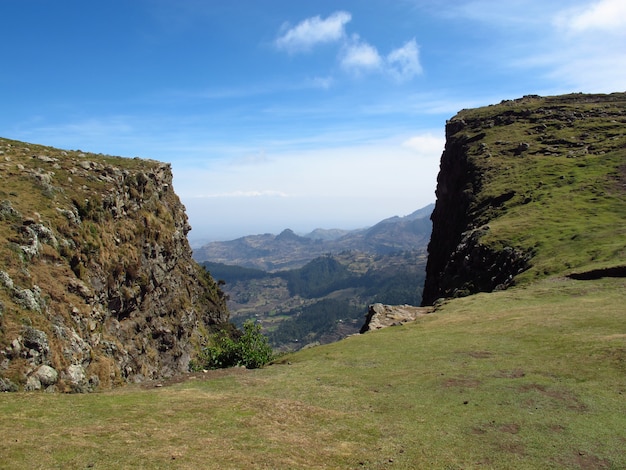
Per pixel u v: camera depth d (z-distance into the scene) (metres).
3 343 23.72
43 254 33.69
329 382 21.19
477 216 78.12
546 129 111.25
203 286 104.00
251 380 22.11
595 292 32.69
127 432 13.77
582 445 13.79
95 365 33.69
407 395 18.67
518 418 15.75
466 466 12.98
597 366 19.55
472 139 115.56
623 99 130.88
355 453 13.80
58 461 11.40
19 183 38.19
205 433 14.35
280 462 12.70
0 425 13.30
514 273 48.16
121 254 46.94
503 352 23.09
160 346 54.81
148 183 60.31
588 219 55.81
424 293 105.56
